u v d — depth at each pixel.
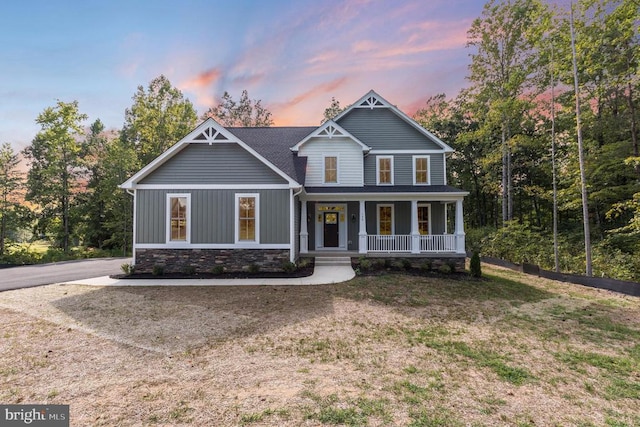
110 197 26.55
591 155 16.03
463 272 12.68
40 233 25.72
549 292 10.02
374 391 3.82
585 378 4.39
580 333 6.32
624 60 14.18
